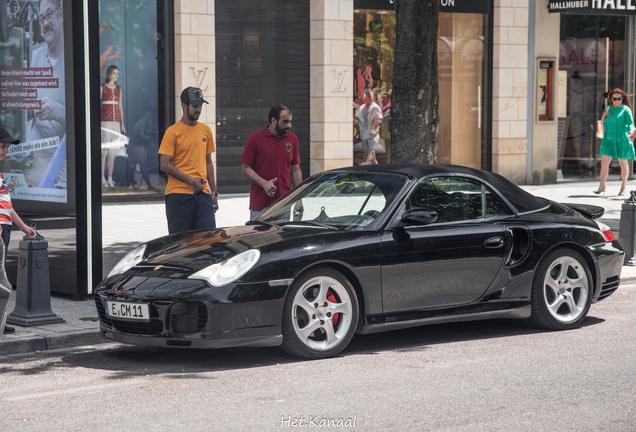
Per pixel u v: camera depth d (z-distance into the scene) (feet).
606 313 25.31
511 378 17.93
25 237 22.80
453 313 21.04
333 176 22.81
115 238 34.22
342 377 18.02
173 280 18.70
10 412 15.70
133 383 17.74
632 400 16.33
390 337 22.30
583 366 18.97
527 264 22.04
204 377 18.15
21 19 26.91
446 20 61.36
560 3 62.49
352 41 57.11
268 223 21.80
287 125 26.78
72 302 25.85
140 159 51.88
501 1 61.72
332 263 19.48
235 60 54.65
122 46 50.75
